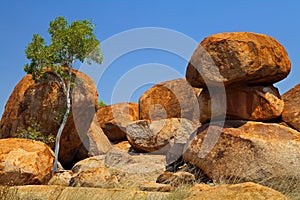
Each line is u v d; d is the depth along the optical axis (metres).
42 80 13.95
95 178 8.62
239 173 8.30
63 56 13.86
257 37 9.12
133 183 8.84
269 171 8.08
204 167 8.95
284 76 9.41
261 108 9.23
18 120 13.84
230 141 8.70
